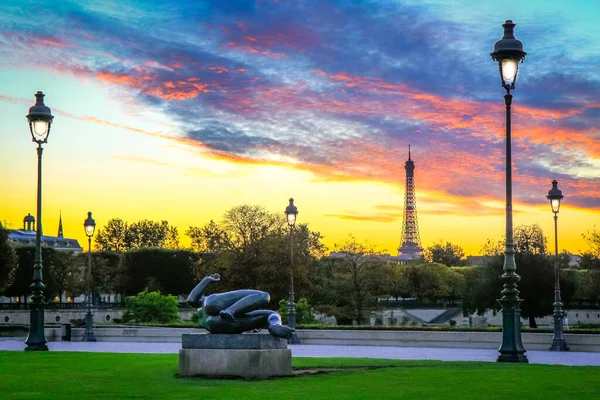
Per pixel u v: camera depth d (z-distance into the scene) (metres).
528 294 99.00
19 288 142.50
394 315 156.75
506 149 33.09
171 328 62.56
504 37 32.94
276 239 90.88
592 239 104.00
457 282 162.62
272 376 22.38
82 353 33.09
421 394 18.53
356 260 104.19
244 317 23.09
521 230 113.56
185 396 18.28
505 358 31.09
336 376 22.47
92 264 155.12
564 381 21.16
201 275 94.38
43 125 40.97
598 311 137.12
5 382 21.25
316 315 110.44
